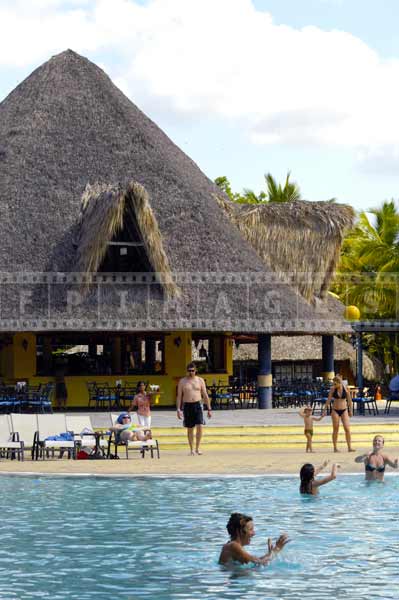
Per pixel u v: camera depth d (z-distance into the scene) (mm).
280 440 29516
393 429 30641
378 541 15617
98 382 37781
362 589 12953
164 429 29594
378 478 21938
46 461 25062
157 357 45500
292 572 13789
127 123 40812
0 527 16797
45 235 36844
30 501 19312
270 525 16906
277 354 49812
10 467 23688
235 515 14422
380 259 58125
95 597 12570
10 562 14352
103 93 41812
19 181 38281
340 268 58688
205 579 13461
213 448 28891
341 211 42875
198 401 26703
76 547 15289
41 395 33438
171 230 37219
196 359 47344
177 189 38688
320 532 16328
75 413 34562
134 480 21969
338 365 52688
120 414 26750
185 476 22156
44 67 43031
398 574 13672
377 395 43969
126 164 39375
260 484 21391
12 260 36062
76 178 38812
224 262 36812
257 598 12539
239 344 52062
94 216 35969
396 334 57031
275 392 38156
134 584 13180
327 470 23141
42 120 40500
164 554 14805
